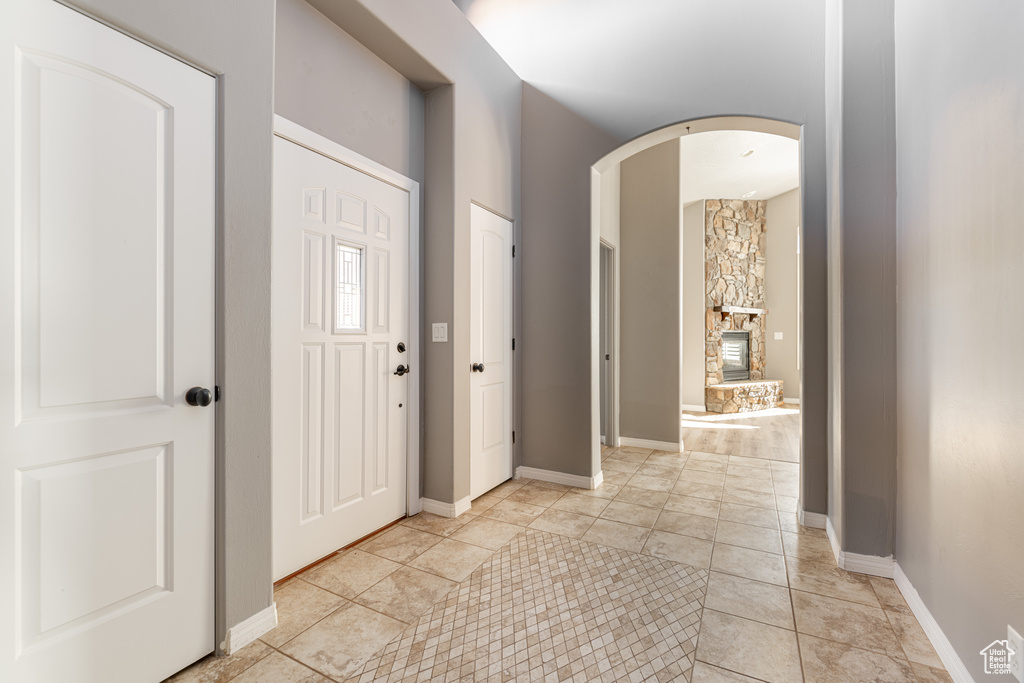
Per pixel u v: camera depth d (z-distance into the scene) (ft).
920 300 5.63
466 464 9.07
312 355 6.70
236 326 4.97
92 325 3.97
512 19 11.40
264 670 4.67
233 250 4.93
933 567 5.18
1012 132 3.66
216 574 4.87
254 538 5.16
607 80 10.25
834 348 7.81
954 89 4.67
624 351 15.08
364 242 7.54
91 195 3.95
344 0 6.46
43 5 3.66
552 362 10.95
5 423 3.51
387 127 8.00
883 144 6.62
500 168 10.35
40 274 3.69
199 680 4.50
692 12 9.43
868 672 4.70
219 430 4.86
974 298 4.29
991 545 3.95
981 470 4.13
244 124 5.04
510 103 10.76
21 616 3.60
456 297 8.70
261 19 5.23
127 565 4.20
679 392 14.34
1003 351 3.80
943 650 4.83
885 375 6.63
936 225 5.14
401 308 8.36
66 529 3.84
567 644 5.13
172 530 4.51
